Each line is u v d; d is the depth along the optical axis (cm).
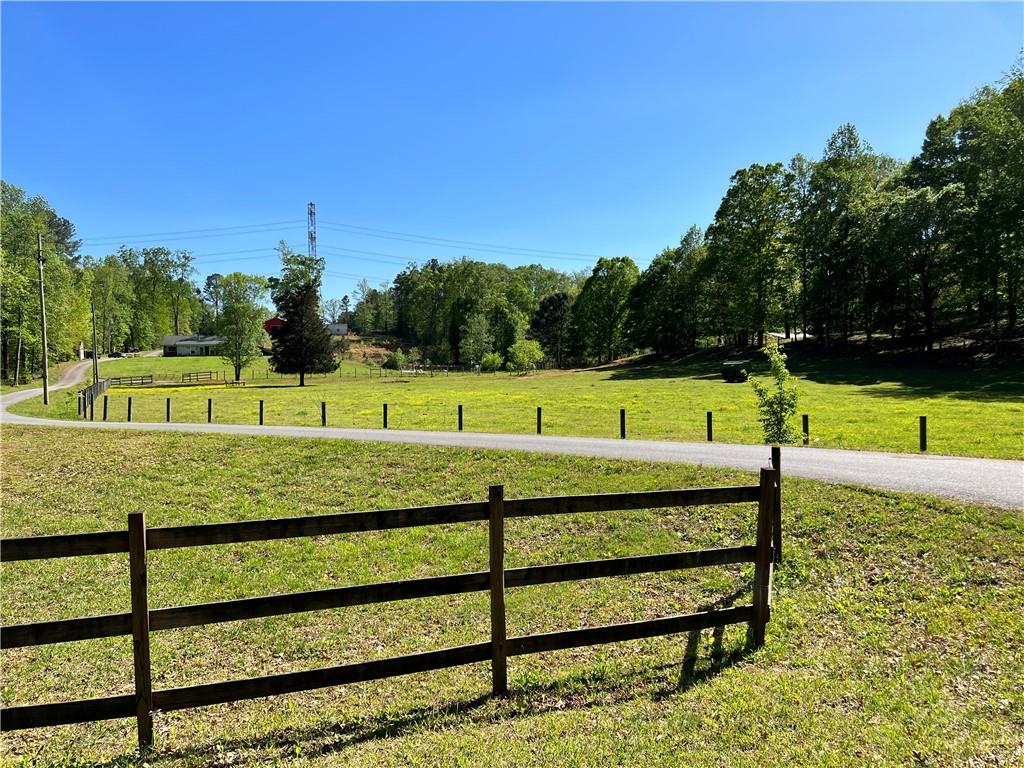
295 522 423
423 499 1222
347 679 437
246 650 684
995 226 3578
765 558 539
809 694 455
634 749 389
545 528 1001
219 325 7038
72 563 967
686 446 1523
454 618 733
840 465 1166
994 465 1141
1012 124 3666
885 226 4178
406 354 10031
